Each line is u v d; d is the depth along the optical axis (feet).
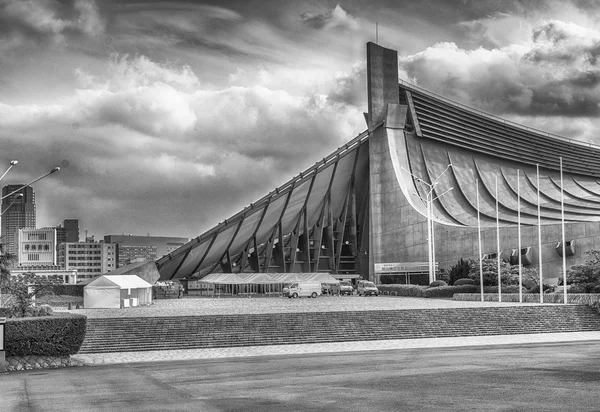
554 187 386.32
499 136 388.78
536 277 246.88
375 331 143.13
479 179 374.84
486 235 286.46
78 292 254.47
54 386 83.97
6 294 127.85
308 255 357.41
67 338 110.11
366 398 67.92
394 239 341.00
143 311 176.35
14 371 105.40
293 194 336.08
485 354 110.52
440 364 96.89
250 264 363.76
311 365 100.17
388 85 365.40
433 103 376.68
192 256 330.54
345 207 365.61
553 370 87.51
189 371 96.63
